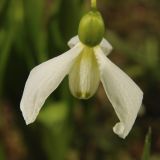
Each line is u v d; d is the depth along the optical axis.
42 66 0.18
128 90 0.18
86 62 0.19
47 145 0.34
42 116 0.33
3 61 0.32
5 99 0.38
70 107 0.34
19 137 0.43
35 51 0.33
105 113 0.43
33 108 0.18
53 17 0.33
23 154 0.42
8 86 0.34
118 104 0.18
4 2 0.33
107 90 0.18
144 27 0.52
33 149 0.35
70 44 0.20
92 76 0.19
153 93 0.43
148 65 0.42
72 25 0.33
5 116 0.43
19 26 0.33
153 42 0.45
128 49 0.42
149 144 0.22
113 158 0.40
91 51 0.19
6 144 0.43
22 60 0.33
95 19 0.19
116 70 0.18
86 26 0.19
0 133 0.43
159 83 0.43
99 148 0.40
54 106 0.33
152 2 0.54
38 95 0.18
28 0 0.33
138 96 0.18
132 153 0.41
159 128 0.42
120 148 0.40
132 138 0.41
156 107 0.43
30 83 0.18
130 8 0.54
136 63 0.46
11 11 0.33
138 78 0.44
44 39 0.34
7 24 0.33
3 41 0.32
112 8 0.54
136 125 0.42
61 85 0.33
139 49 0.48
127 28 0.52
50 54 0.33
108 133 0.41
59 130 0.33
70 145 0.39
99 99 0.44
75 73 0.19
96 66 0.19
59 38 0.33
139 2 0.54
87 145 0.40
